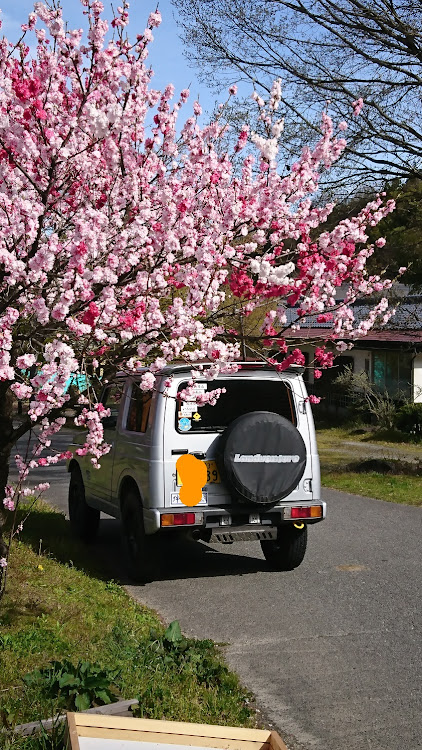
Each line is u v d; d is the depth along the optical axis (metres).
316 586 7.72
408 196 16.08
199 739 3.25
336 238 5.25
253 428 7.58
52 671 4.36
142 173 5.30
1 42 5.03
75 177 4.92
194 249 4.85
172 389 7.68
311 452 8.10
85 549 9.35
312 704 4.86
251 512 7.73
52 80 4.88
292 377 8.11
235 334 5.24
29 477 15.98
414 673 5.38
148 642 5.39
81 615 6.12
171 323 4.86
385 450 22.88
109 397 9.64
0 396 5.25
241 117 10.78
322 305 5.43
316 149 5.40
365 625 6.45
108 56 4.62
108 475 8.93
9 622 5.75
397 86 14.74
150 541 7.80
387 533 10.38
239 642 6.02
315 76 14.70
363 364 29.89
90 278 4.26
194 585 7.83
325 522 11.23
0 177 4.54
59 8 4.78
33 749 3.56
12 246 4.51
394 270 19.42
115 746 3.25
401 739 4.38
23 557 7.82
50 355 4.16
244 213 5.13
